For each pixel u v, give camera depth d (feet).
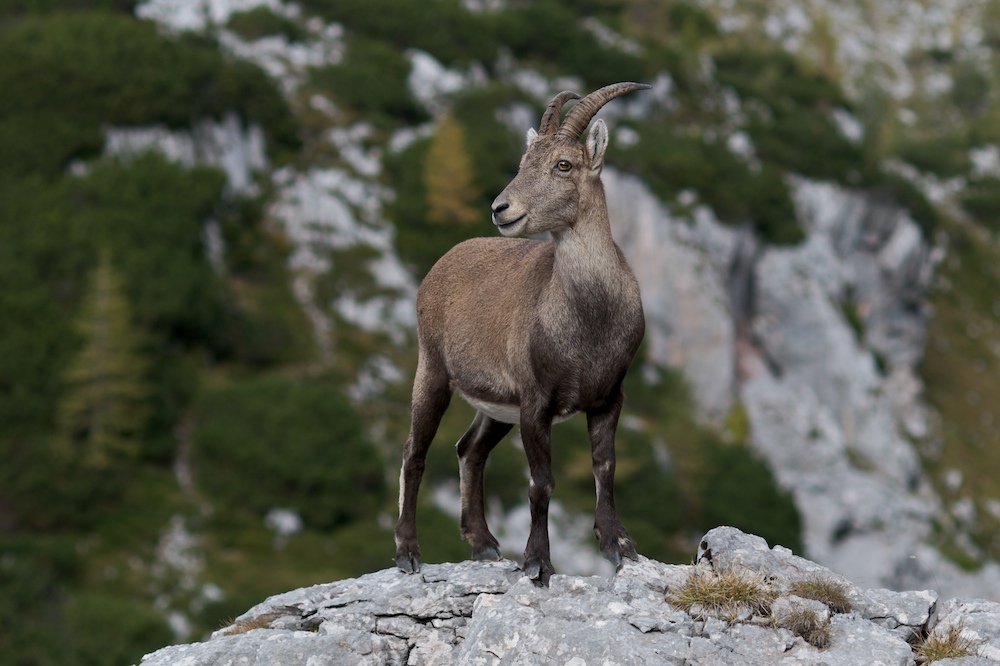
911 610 95.04
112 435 481.05
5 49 647.97
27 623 375.66
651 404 628.28
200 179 624.59
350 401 555.69
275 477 473.67
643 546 504.02
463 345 103.45
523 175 94.99
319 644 95.20
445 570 102.94
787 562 99.09
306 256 646.33
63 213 576.61
